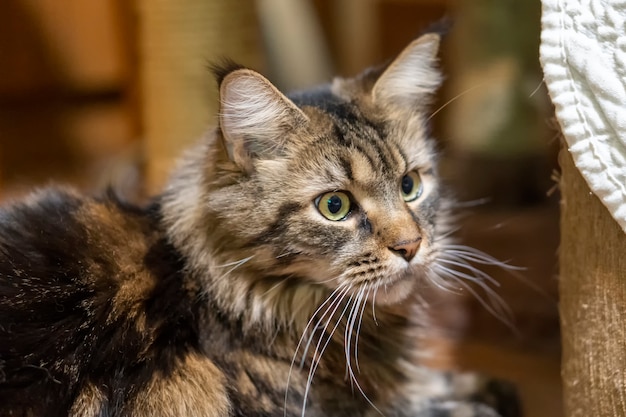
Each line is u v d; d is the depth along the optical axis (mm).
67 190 856
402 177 820
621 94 692
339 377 807
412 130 835
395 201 799
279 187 786
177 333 775
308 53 1646
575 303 757
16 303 749
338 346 811
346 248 783
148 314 775
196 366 769
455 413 860
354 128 808
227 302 790
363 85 852
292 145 792
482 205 1403
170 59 1160
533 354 1044
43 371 737
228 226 791
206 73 1151
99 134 1472
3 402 724
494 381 910
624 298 718
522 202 1406
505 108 1399
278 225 785
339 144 793
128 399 749
